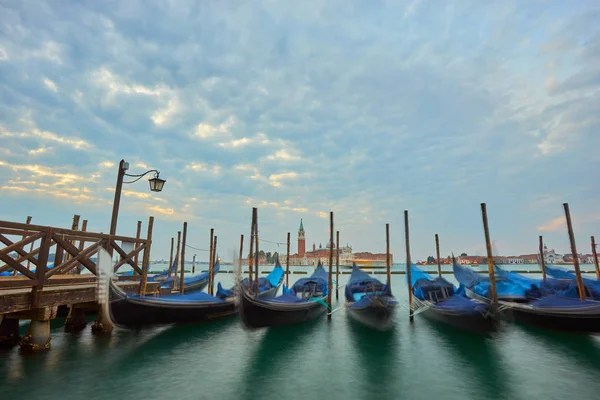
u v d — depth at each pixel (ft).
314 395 25.00
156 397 24.09
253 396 24.68
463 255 418.51
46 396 23.77
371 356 34.63
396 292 105.81
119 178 43.11
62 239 33.71
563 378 28.40
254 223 53.21
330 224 58.75
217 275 255.70
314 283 66.95
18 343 34.47
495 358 33.60
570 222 53.01
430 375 29.19
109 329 41.34
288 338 42.14
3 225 28.04
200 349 36.37
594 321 35.22
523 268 350.84
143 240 46.73
